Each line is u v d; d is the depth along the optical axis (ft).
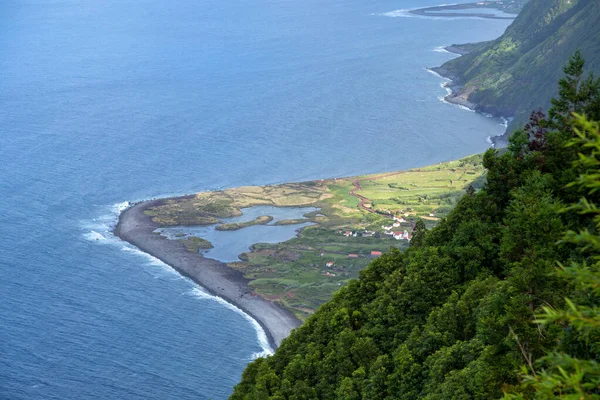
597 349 126.00
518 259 211.20
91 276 650.84
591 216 243.60
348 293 299.79
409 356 236.63
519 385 159.02
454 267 275.39
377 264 305.32
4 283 636.07
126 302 607.78
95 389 498.69
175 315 588.50
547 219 197.16
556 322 156.87
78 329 568.41
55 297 615.57
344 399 244.63
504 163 287.28
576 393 79.30
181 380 505.25
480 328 187.32
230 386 498.69
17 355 536.01
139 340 554.46
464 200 303.27
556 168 278.26
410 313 268.41
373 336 267.18
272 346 545.85
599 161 79.25
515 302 175.42
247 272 654.53
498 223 275.39
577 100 291.17
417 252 293.43
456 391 197.06
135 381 506.07
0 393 492.95
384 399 236.43
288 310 592.19
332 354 268.82
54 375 513.45
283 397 263.70
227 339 554.46
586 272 80.43
